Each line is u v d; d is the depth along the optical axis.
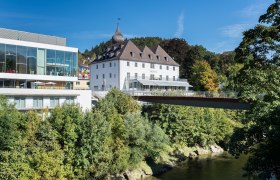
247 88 19.19
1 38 36.16
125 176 32.66
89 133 28.34
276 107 15.48
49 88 40.38
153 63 79.44
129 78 74.31
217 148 49.66
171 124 45.09
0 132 24.05
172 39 101.62
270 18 19.38
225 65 97.31
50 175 25.22
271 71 19.06
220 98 32.09
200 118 49.75
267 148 14.51
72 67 43.31
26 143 25.88
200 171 37.00
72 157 27.44
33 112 28.12
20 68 37.72
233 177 34.28
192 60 96.75
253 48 20.41
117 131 33.44
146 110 46.94
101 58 80.81
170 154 42.28
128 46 77.00
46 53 40.38
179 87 80.88
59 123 27.64
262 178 14.21
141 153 34.44
